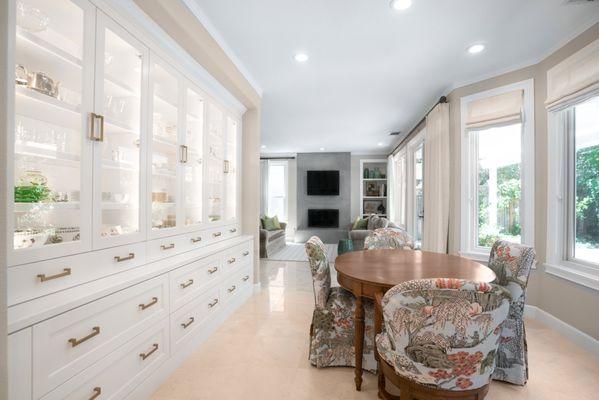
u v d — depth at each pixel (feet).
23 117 4.10
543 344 7.16
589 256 7.39
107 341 4.31
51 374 3.46
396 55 8.52
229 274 8.92
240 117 11.07
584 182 7.54
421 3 6.23
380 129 17.54
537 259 8.63
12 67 3.34
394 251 8.11
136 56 5.69
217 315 8.10
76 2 4.27
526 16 6.66
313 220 26.35
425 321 3.35
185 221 7.43
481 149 10.31
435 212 11.34
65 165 4.38
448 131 10.72
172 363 5.97
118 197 5.59
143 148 5.79
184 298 6.43
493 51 8.24
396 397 4.91
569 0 6.10
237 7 6.45
